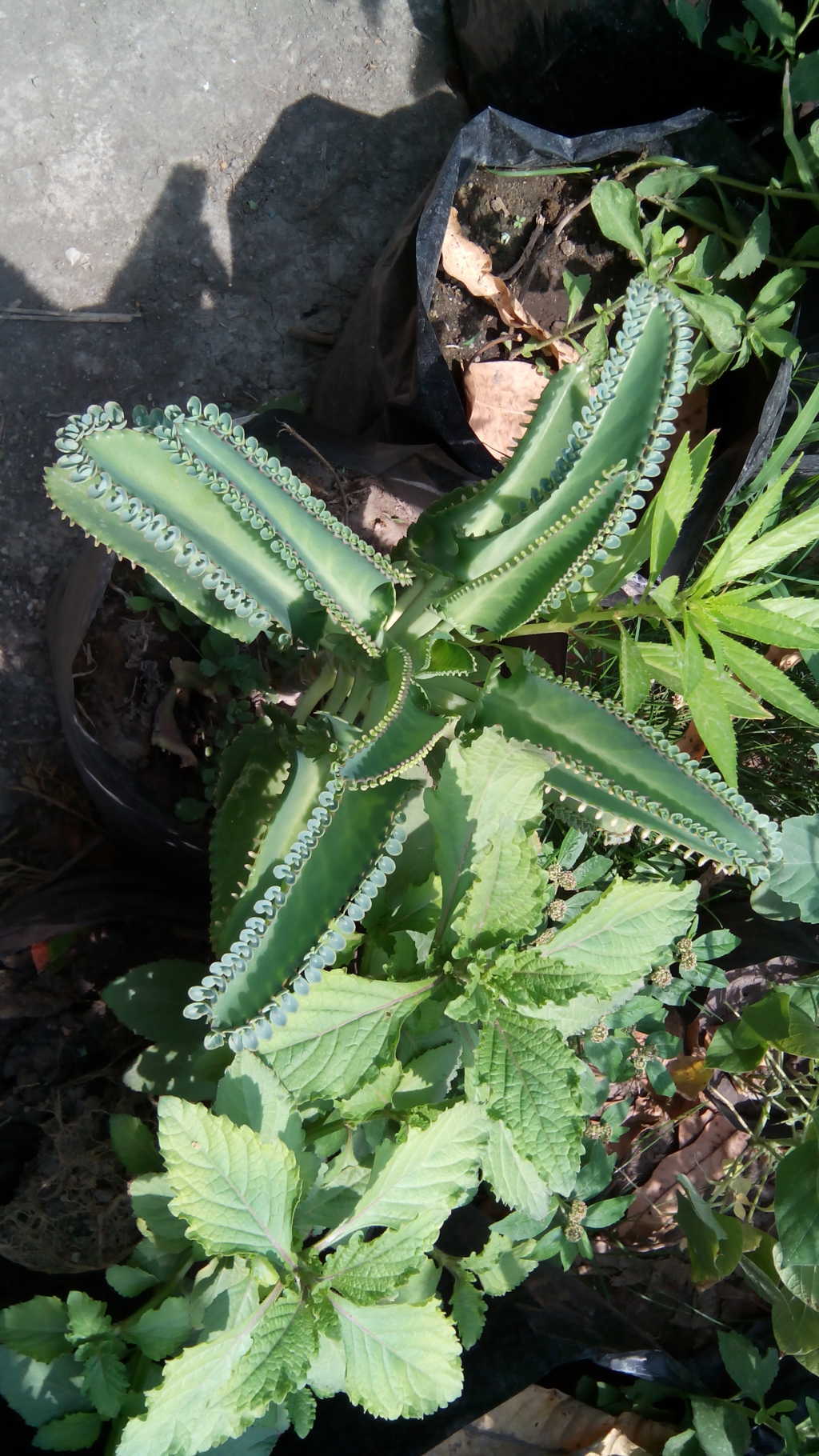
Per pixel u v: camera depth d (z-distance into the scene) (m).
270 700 0.80
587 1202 0.95
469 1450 0.84
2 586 0.93
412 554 0.66
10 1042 0.84
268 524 0.54
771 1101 0.91
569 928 0.64
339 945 0.53
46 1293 0.80
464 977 0.62
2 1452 0.75
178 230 0.99
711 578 0.64
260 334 1.01
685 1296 0.95
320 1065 0.62
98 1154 0.81
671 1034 0.89
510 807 0.64
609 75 0.93
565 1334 0.91
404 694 0.58
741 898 0.96
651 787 0.59
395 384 0.89
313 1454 0.84
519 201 0.90
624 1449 0.85
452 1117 0.60
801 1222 0.76
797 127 0.94
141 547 0.59
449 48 1.06
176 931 0.87
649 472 0.57
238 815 0.70
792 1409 0.84
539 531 0.62
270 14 1.01
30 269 0.95
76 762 0.84
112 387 0.97
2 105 0.94
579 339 0.90
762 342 0.84
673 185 0.88
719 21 0.88
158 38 0.98
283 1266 0.60
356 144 1.04
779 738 0.92
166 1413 0.56
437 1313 0.59
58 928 0.82
